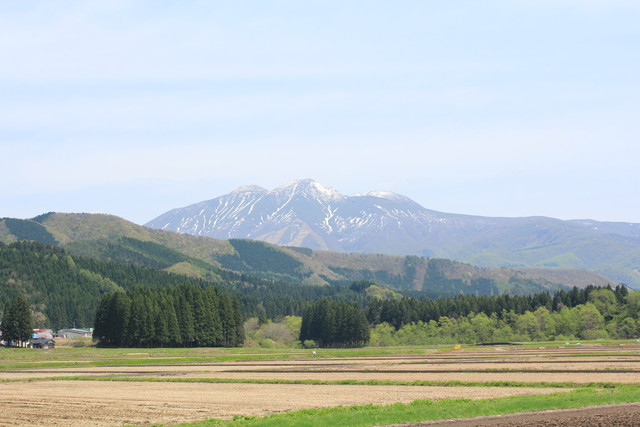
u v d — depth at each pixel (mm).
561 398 61062
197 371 116562
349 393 76000
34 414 61969
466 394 71938
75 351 192500
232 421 53375
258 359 158000
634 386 74562
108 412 62906
